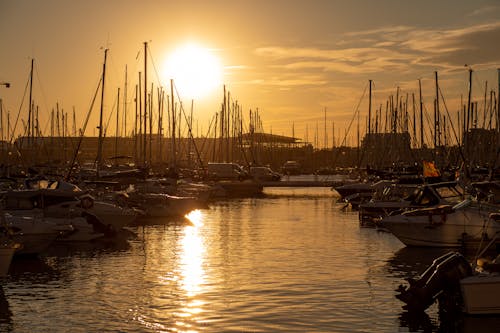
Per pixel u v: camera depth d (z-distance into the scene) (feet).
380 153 312.71
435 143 260.01
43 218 112.98
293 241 120.37
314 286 78.43
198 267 91.81
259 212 190.60
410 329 60.90
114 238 124.77
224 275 85.66
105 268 91.50
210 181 284.61
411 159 294.87
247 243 117.80
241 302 70.54
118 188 173.99
